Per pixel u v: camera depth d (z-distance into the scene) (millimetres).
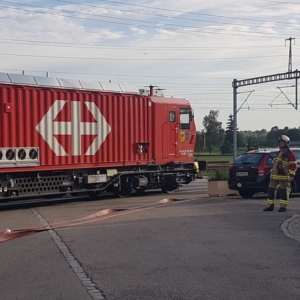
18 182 16297
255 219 12203
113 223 11953
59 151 17078
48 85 16969
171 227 11172
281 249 8859
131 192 21625
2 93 15539
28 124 16172
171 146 21359
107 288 6633
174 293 6363
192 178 22594
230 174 17531
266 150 17625
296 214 13000
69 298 6262
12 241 10055
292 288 6543
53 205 17172
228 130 81812
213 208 14305
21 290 6629
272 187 13656
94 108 18297
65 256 8531
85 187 18359
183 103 22047
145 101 20234
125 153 19406
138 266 7750
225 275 7184
